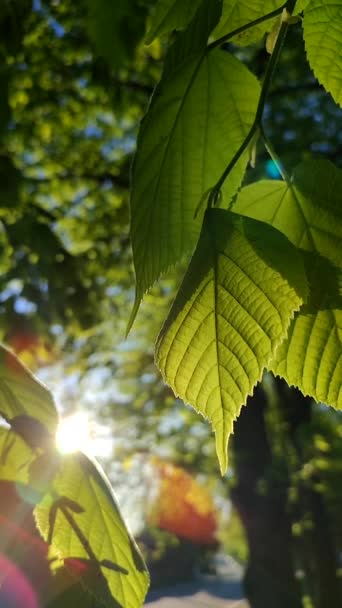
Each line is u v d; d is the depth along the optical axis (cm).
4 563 71
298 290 74
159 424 1917
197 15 83
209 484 2167
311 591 1975
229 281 75
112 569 75
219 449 75
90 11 267
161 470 2084
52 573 72
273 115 1304
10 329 509
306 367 84
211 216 77
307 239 84
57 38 866
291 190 85
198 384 76
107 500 77
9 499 73
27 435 75
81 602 72
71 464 76
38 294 515
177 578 3962
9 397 76
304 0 85
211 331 75
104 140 1284
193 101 82
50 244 452
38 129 1091
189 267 76
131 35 272
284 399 1706
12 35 354
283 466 1512
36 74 941
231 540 2592
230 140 85
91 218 1316
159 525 2400
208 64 84
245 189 85
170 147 81
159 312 1605
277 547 1434
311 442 1648
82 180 1284
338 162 1268
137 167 79
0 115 305
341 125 1284
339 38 84
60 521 75
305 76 1225
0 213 438
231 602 3550
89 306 607
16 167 355
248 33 96
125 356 1761
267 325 74
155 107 80
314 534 1728
